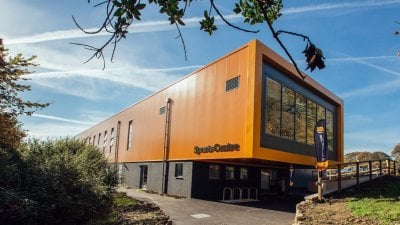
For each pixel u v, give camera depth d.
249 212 16.95
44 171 10.40
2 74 10.42
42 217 9.36
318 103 25.94
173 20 2.48
